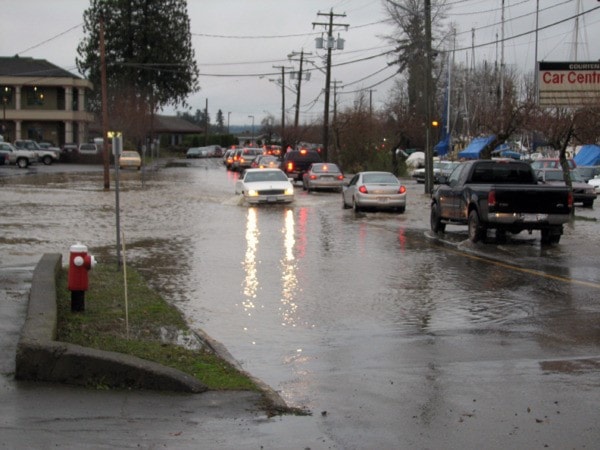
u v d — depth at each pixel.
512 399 7.14
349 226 24.22
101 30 40.31
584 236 21.44
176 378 7.23
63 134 86.88
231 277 14.38
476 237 19.39
